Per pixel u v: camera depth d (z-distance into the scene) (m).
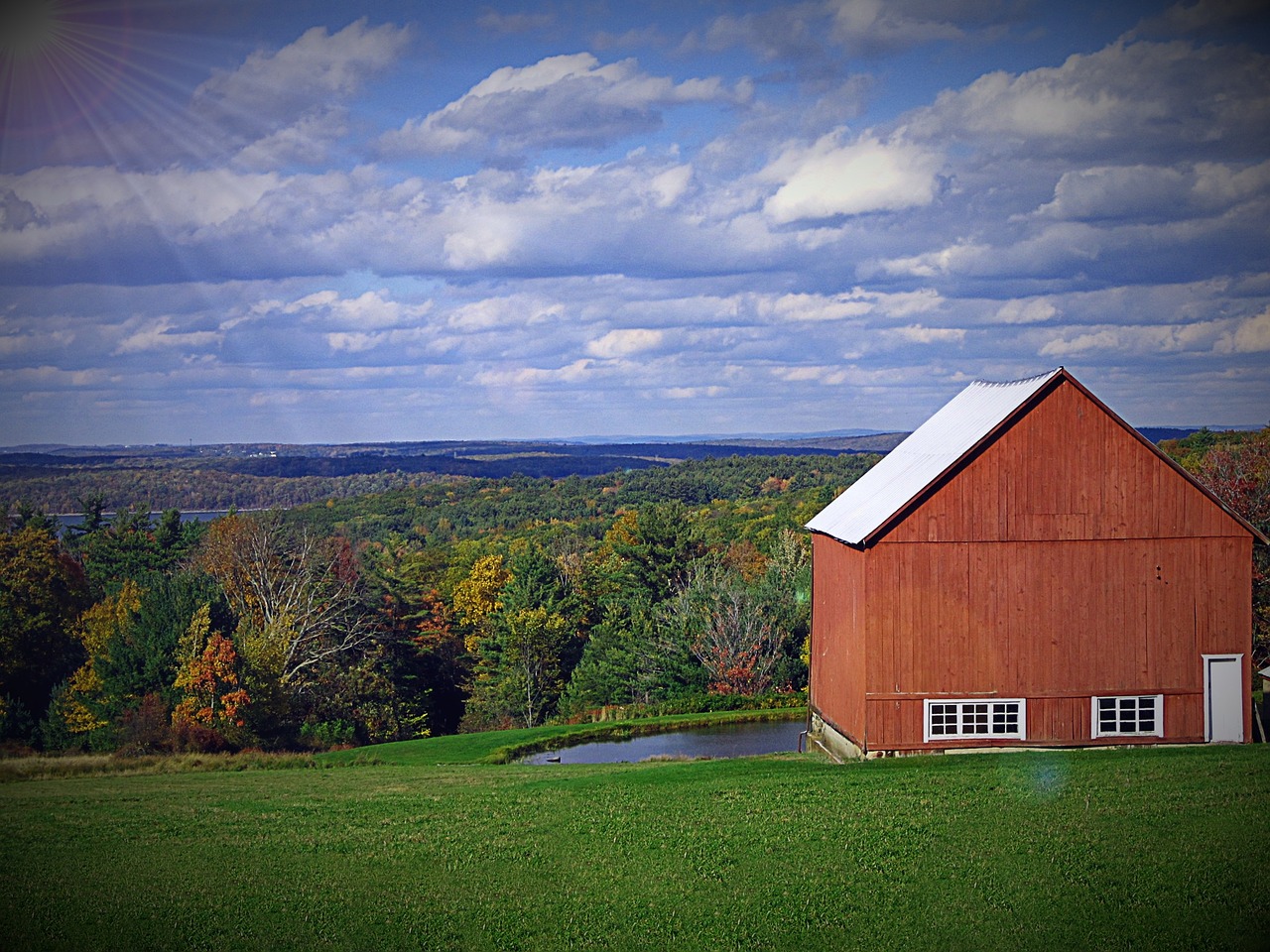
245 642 63.28
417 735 76.56
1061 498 34.31
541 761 45.31
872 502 37.00
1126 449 34.41
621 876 22.27
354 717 71.25
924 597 34.09
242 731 60.44
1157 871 21.02
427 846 24.92
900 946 18.53
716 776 32.44
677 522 97.44
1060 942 18.36
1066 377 34.22
